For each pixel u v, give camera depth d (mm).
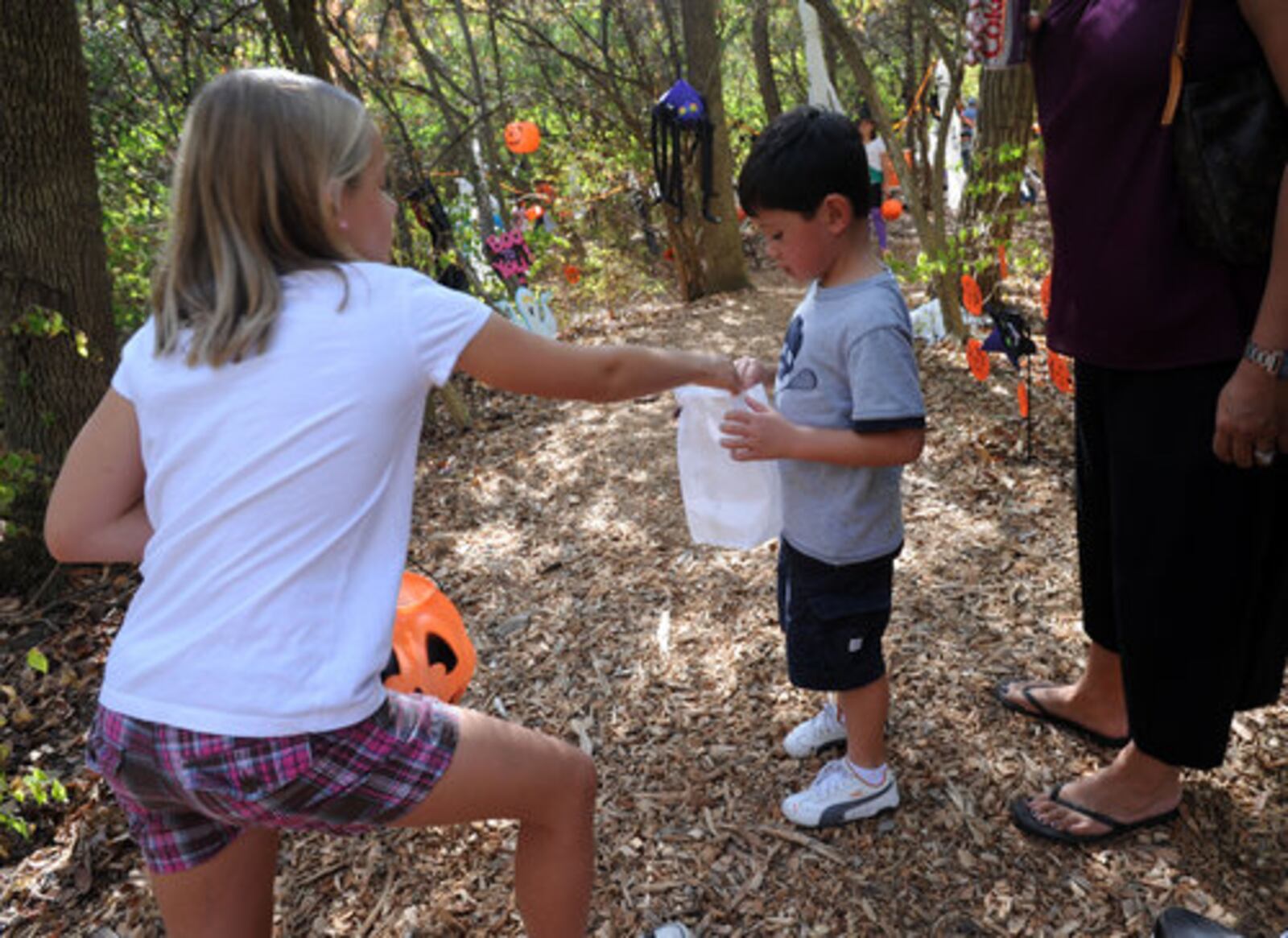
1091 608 2135
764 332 7629
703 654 2840
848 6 11625
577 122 10453
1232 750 2170
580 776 1464
